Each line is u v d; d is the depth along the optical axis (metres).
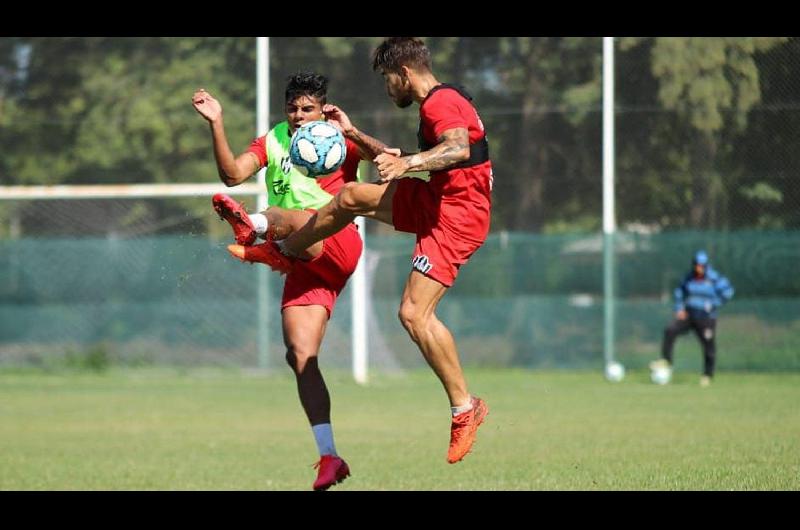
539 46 80.12
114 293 84.62
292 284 29.52
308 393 28.44
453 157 24.11
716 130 77.38
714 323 70.25
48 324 85.31
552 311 79.56
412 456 39.50
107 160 87.00
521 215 80.75
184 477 35.66
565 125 79.94
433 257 25.36
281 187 29.61
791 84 76.50
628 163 78.69
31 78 87.25
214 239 84.25
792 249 76.12
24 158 87.50
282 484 34.16
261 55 80.94
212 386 72.56
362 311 75.31
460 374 26.00
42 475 36.09
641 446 40.34
